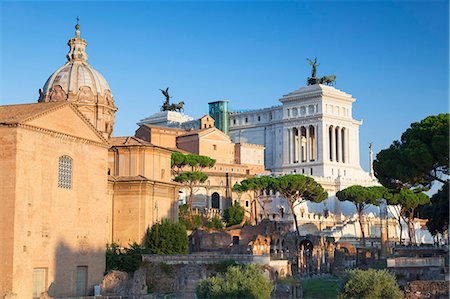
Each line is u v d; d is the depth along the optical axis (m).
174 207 101.38
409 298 59.97
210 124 195.25
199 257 81.00
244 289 60.97
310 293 75.81
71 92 105.81
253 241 108.38
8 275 67.50
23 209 69.25
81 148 79.12
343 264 102.75
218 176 158.62
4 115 72.00
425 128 73.25
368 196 133.50
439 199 98.44
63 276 75.06
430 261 71.00
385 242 119.19
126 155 97.31
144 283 74.31
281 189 132.12
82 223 78.81
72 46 111.69
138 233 92.62
